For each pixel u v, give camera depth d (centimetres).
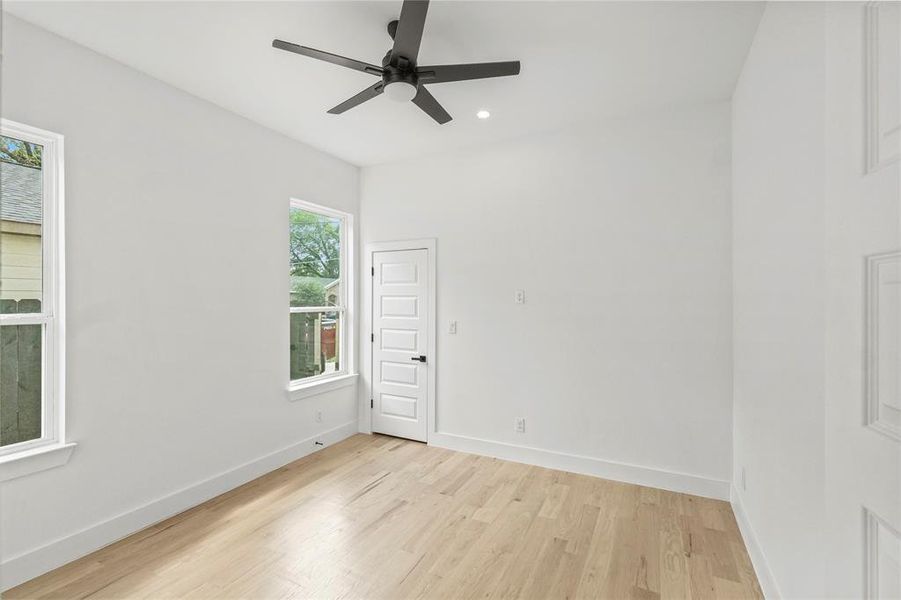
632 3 193
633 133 315
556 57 237
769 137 189
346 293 433
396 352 416
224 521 256
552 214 344
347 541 235
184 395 273
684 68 248
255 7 197
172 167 266
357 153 394
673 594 193
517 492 296
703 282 293
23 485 200
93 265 228
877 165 67
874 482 67
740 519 248
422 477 322
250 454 318
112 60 237
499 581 202
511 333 359
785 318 167
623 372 317
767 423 193
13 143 207
